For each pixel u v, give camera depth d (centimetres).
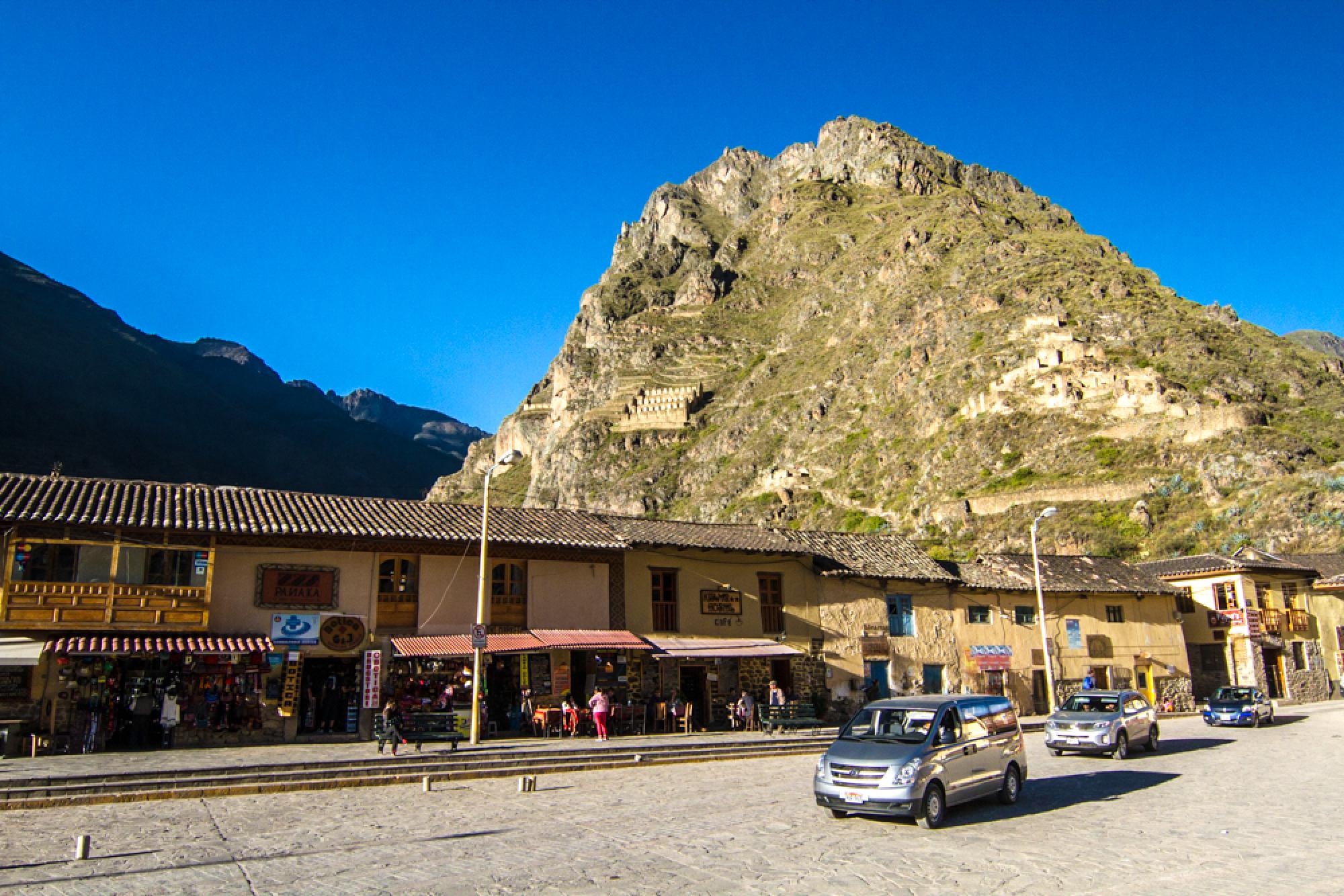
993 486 9919
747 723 3091
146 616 2400
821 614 3491
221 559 2553
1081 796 1750
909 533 10012
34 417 15288
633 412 16775
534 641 2797
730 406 16325
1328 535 6744
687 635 3200
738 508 13025
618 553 3133
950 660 3738
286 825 1427
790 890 1020
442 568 2848
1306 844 1275
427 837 1329
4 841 1297
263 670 2545
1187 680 4466
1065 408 10312
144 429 17650
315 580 2655
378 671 2661
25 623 2267
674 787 1875
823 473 12875
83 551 2377
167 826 1419
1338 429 8688
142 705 2416
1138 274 12850
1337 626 5225
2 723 2186
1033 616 4062
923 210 18775
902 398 12812
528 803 1656
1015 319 12206
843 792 1422
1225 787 1870
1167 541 7588
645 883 1052
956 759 1491
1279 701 4806
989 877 1086
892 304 14950
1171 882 1062
